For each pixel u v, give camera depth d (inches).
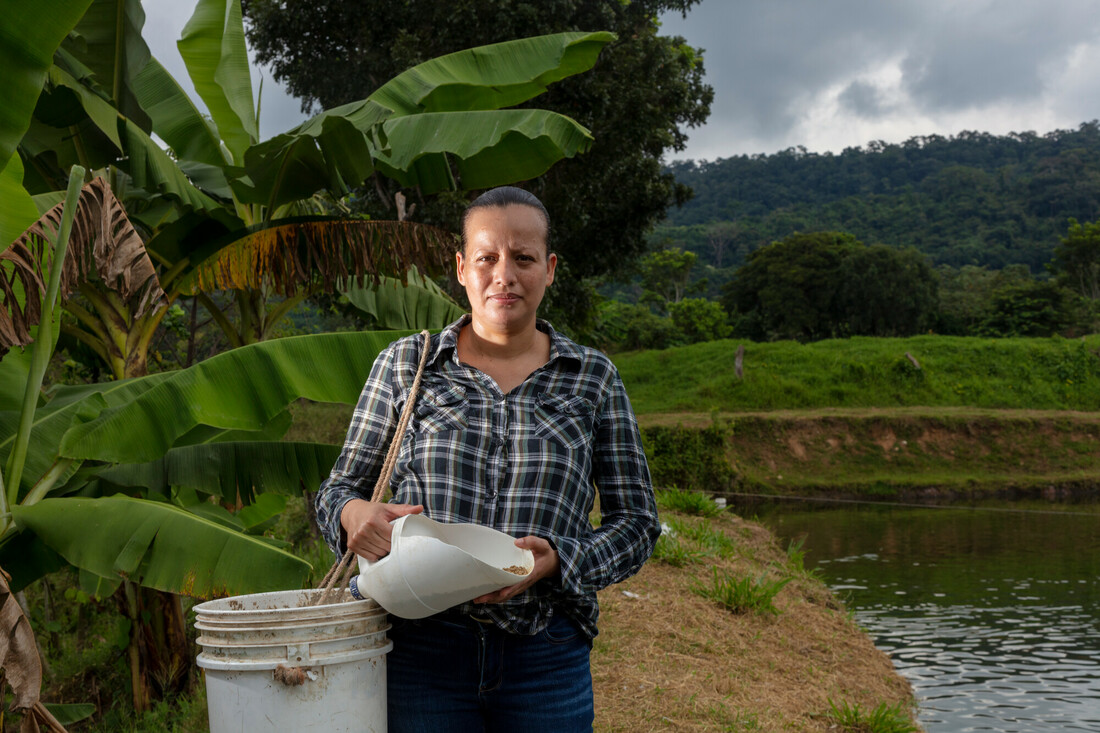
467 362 77.2
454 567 64.5
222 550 126.3
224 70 212.1
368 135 168.9
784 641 255.6
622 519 76.4
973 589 439.2
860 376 1248.2
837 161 7342.5
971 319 2411.4
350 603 66.9
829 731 189.0
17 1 104.2
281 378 146.9
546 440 72.3
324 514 74.4
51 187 191.3
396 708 72.7
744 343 1412.4
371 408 77.2
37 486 131.2
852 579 466.0
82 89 161.0
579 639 75.1
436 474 71.5
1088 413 1153.4
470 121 181.3
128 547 125.1
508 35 542.9
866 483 965.2
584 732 74.1
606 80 584.1
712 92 733.3
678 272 2738.7
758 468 990.4
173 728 179.5
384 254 176.4
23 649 98.7
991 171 7081.7
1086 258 2613.2
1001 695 269.1
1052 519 748.6
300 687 64.1
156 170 173.3
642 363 1381.6
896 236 5083.7
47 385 301.0
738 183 6998.0
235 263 179.5
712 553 338.3
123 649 221.3
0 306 99.7
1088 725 242.4
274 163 175.9
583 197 629.3
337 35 599.8
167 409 137.7
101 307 184.9
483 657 71.2
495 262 73.9
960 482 970.7
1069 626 360.8
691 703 180.5
